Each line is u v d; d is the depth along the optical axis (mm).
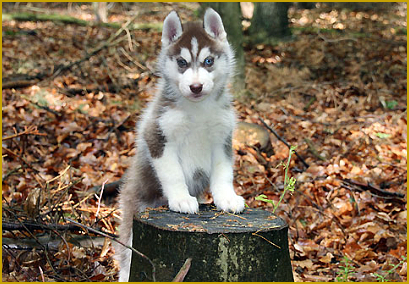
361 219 1841
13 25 5102
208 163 1432
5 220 1533
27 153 2170
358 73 3449
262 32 4641
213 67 1402
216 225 1222
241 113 2766
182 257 1192
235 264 1190
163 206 1376
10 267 1523
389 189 2045
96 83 3064
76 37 4672
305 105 3018
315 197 1952
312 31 4828
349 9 6184
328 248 1712
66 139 2350
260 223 1240
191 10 6352
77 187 1926
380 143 2412
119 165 2125
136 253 1257
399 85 3309
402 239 1757
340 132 2545
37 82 2914
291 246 1703
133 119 2543
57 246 1581
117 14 6652
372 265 1619
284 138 2479
